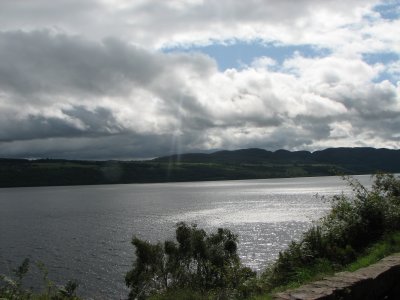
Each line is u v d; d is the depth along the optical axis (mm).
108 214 110125
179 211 110562
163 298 11633
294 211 98500
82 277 45188
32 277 44750
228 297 10703
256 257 49031
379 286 8266
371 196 14562
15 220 104000
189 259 28969
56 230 82438
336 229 13258
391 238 12328
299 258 11594
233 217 91500
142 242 30156
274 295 7215
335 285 7500
